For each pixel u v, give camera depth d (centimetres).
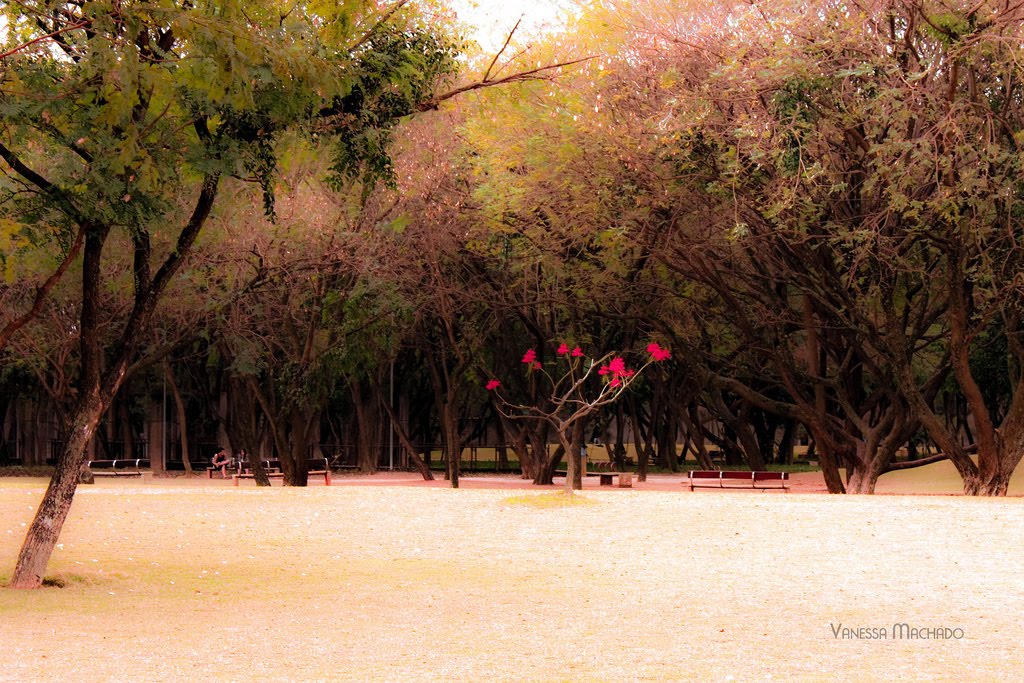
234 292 2558
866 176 2152
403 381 4506
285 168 1294
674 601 1100
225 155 1170
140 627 961
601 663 802
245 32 1077
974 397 2361
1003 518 1716
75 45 1094
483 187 2361
